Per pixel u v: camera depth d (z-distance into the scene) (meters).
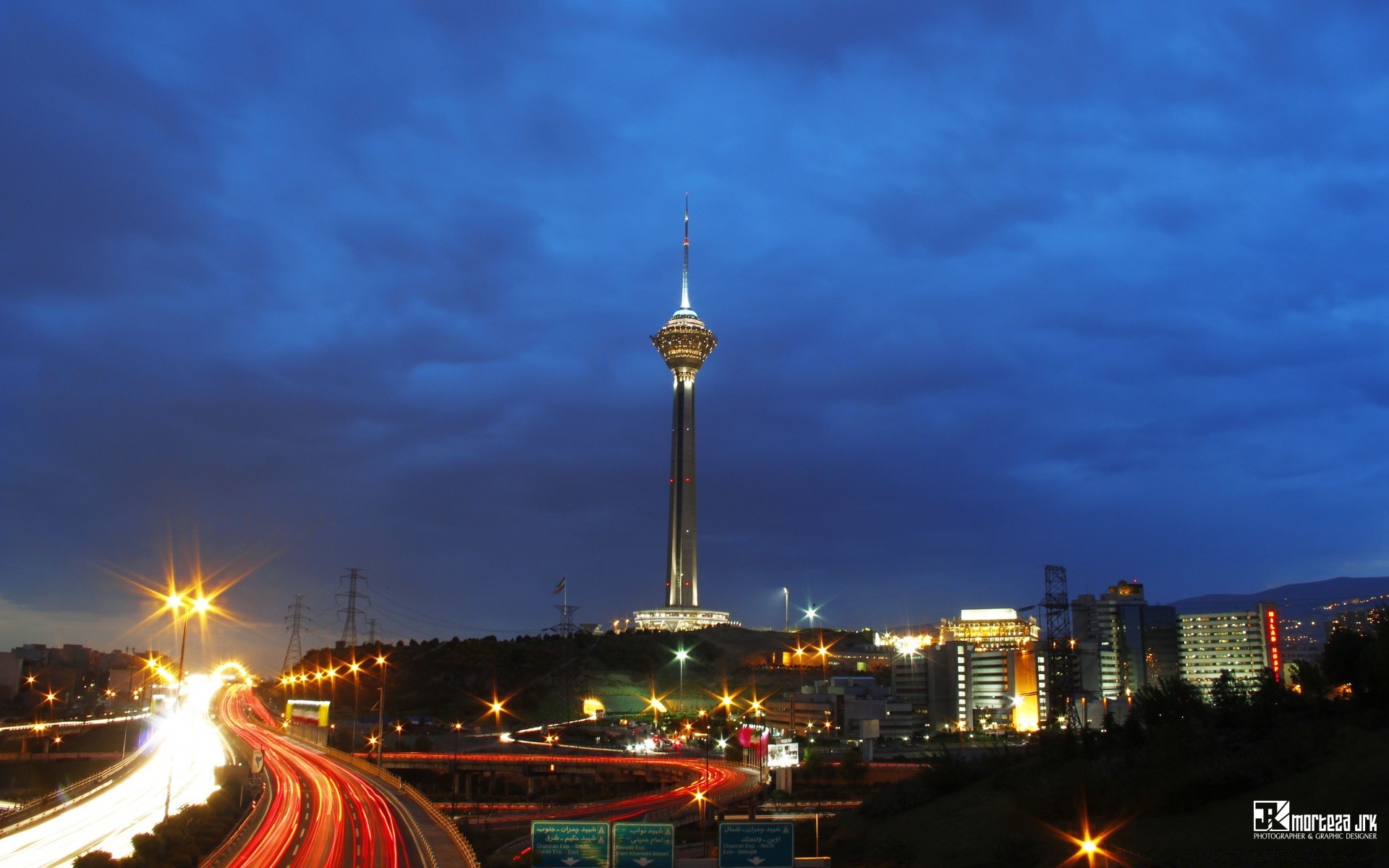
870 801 130.75
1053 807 91.81
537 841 73.50
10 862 98.25
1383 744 78.81
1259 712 109.69
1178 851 72.19
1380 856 61.72
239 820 117.00
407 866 89.19
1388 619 105.31
